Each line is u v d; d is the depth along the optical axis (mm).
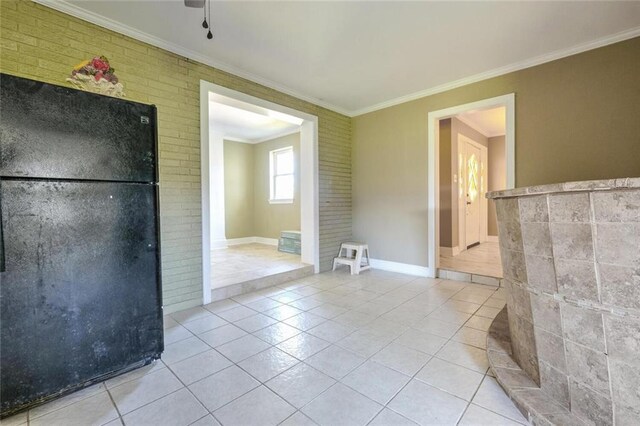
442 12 2195
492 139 6496
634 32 2451
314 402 1451
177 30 2402
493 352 1784
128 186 1691
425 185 3879
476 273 3643
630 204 991
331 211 4391
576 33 2494
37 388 1405
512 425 1272
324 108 4258
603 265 1076
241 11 2160
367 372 1710
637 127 2479
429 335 2184
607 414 1085
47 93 1410
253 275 3545
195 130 2801
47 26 2025
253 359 1866
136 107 1722
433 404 1423
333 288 3426
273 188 6547
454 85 3516
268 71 3174
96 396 1508
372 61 2967
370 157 4465
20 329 1360
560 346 1258
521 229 1433
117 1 2043
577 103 2748
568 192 1156
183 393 1531
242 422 1319
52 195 1436
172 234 2652
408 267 4102
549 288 1293
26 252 1370
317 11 2170
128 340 1700
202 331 2281
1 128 1297
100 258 1591
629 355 1026
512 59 2951
